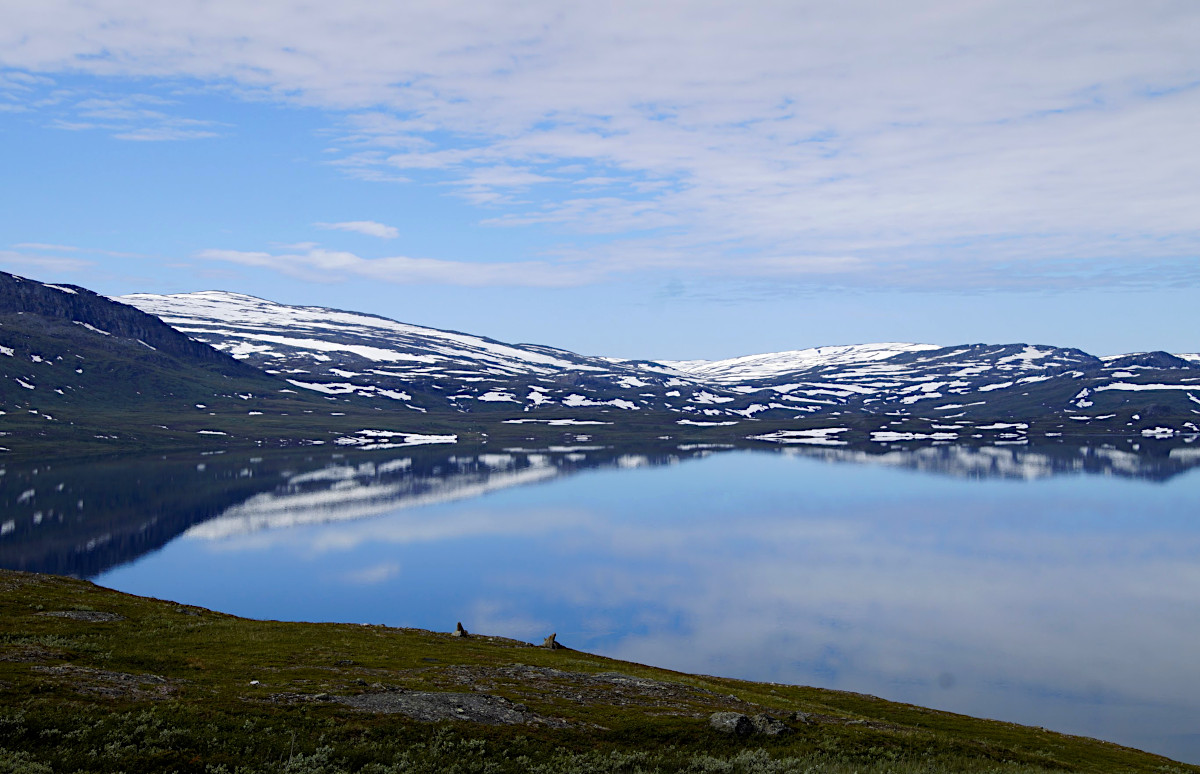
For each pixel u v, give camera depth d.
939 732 49.81
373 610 122.19
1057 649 105.44
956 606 126.88
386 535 188.25
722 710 43.62
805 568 155.12
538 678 47.28
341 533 189.88
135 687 35.78
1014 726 58.31
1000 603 129.38
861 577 147.38
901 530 199.75
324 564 155.38
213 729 31.48
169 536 180.00
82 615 53.97
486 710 38.00
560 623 115.38
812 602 128.75
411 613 120.50
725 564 158.38
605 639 107.31
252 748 30.56
